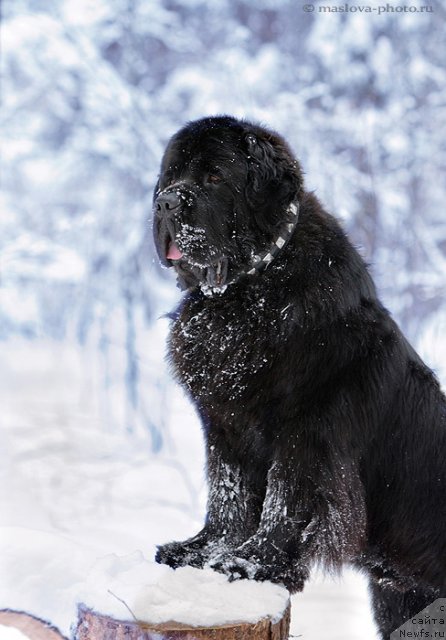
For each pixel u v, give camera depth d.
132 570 4.12
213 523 4.91
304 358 4.57
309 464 4.55
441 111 13.55
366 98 13.73
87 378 14.62
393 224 13.17
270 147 4.87
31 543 5.90
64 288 15.02
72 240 14.70
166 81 14.39
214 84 13.96
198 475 10.45
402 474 4.98
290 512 4.54
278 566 4.43
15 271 14.20
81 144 14.09
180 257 4.92
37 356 17.02
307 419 4.57
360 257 5.07
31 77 14.30
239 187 4.81
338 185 13.07
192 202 4.81
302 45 14.38
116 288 14.10
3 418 12.60
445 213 13.57
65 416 12.91
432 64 13.77
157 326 16.12
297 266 4.72
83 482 9.56
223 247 4.80
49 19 14.16
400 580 5.25
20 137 14.70
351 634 6.24
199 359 4.82
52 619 4.91
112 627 3.65
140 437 12.37
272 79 13.98
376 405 4.77
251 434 4.72
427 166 13.42
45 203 14.67
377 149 13.41
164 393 12.27
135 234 14.09
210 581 4.08
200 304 4.98
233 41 14.60
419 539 5.05
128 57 14.70
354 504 4.65
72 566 5.57
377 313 4.94
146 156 14.09
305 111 13.48
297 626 6.42
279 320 4.61
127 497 9.12
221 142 4.88
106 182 14.38
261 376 4.60
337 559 4.61
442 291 12.93
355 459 4.72
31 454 10.64
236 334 4.70
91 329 15.66
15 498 8.69
